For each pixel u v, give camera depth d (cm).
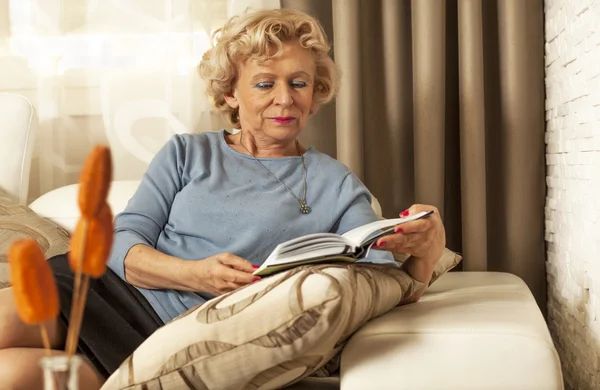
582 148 155
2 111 185
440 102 198
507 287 153
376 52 211
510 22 199
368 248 114
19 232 160
